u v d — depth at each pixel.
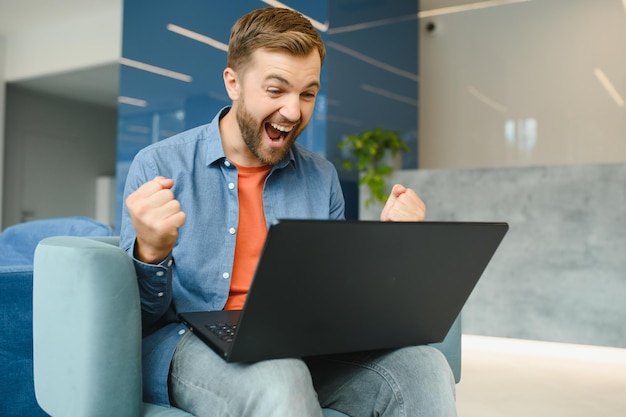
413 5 5.89
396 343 0.92
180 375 0.94
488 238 0.87
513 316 3.38
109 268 0.87
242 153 1.14
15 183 6.67
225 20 4.28
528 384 2.60
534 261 3.33
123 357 0.88
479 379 2.68
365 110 4.57
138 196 0.84
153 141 4.59
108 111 7.92
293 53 0.99
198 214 1.09
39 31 5.95
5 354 1.26
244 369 0.82
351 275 0.76
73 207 7.38
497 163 5.96
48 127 7.07
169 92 4.53
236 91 1.09
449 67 6.16
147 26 4.67
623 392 2.49
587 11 5.60
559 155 5.71
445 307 0.92
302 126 1.08
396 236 0.76
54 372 0.93
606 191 3.16
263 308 0.73
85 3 5.25
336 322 0.81
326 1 3.95
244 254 1.12
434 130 6.21
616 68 5.48
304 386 0.80
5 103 6.40
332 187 1.31
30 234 1.65
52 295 0.92
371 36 4.75
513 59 5.90
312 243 0.70
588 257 3.20
